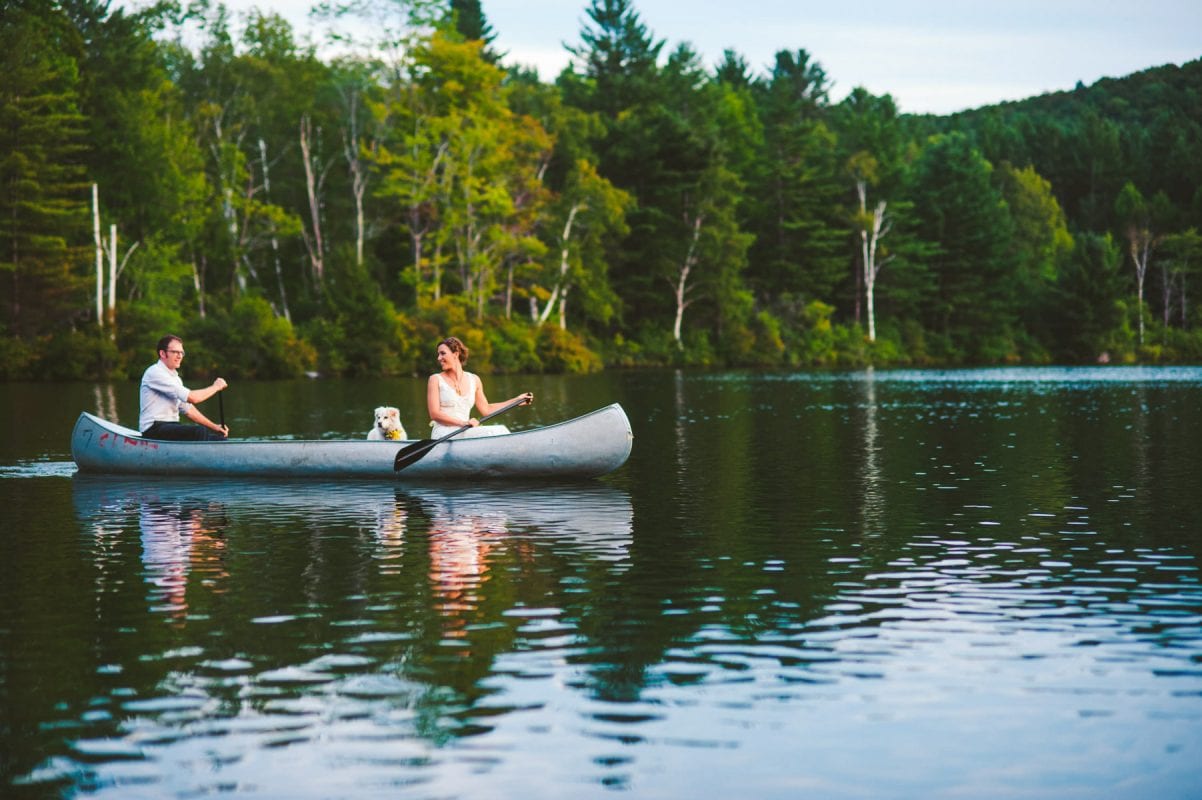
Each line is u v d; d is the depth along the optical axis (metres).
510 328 56.31
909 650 5.45
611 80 79.44
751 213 78.75
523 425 20.39
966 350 84.69
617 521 9.25
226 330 49.00
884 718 4.56
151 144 52.47
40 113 48.72
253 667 5.23
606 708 4.68
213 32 63.56
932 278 84.56
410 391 35.41
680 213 69.81
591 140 73.56
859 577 7.04
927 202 85.38
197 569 7.42
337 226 63.47
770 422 20.55
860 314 82.38
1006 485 11.30
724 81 98.56
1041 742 4.30
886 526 8.90
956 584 6.83
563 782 3.99
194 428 12.93
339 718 4.59
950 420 20.70
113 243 47.22
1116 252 83.94
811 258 77.94
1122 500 10.20
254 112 61.22
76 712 4.67
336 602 6.45
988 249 84.94
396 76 58.66
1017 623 5.93
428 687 4.95
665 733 4.41
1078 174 118.88
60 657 5.41
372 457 12.04
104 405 27.25
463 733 4.43
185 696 4.85
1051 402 26.52
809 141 79.38
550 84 75.94
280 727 4.50
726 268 69.75
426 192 56.56
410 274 57.22
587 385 39.53
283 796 3.90
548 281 62.66
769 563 7.48
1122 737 4.34
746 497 10.62
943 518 9.27
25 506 10.39
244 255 59.19
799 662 5.27
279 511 9.97
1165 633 5.71
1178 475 11.98
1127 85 159.62
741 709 4.66
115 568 7.46
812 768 4.09
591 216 62.50
